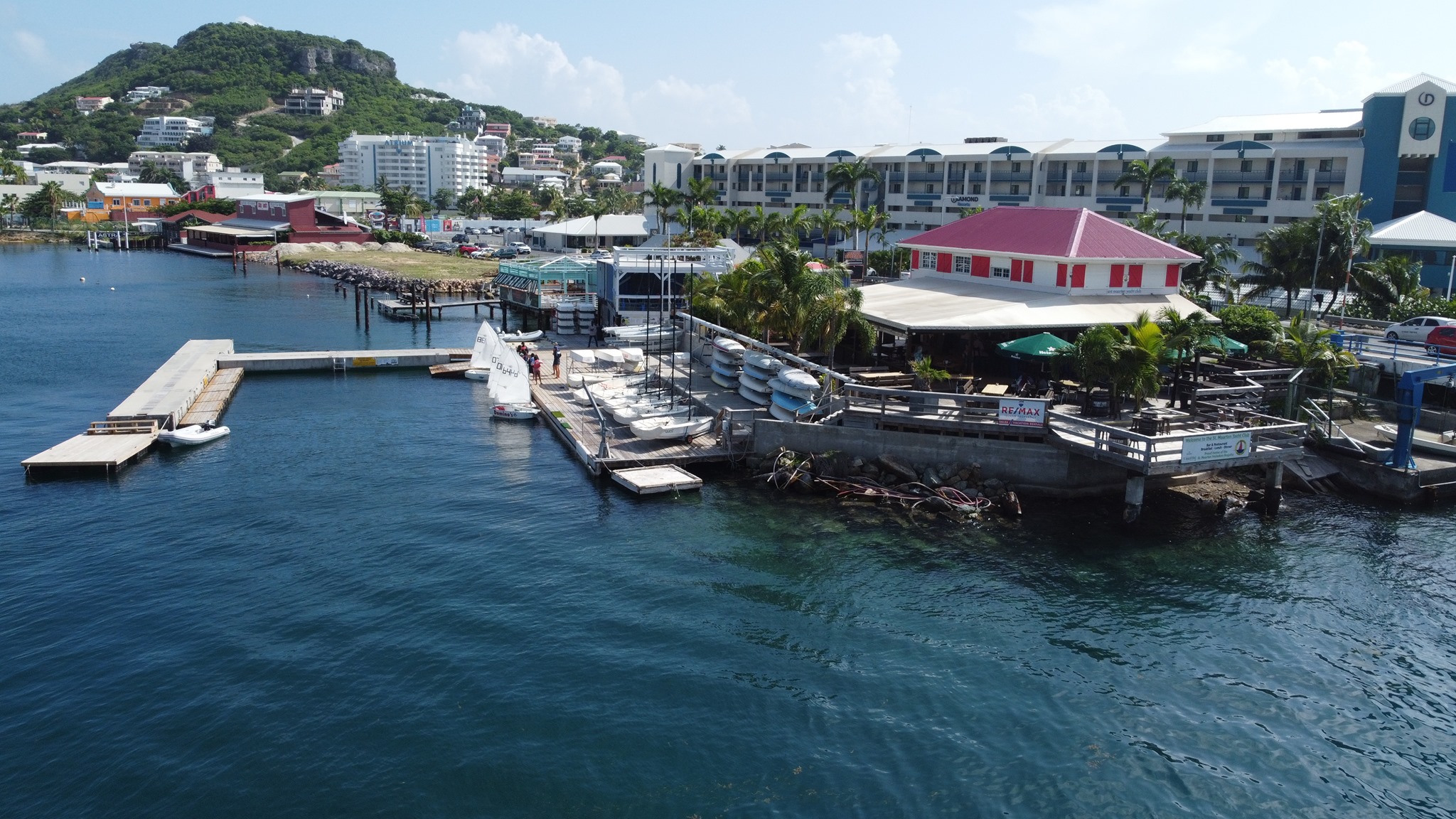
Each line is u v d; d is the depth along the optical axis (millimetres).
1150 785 23188
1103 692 27094
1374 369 53344
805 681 27375
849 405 45125
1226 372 49219
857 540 37438
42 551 35625
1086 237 58156
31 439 51188
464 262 160375
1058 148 122375
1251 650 29500
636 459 45219
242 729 24734
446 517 39656
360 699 26141
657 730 24938
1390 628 30922
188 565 34531
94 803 21891
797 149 154875
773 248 61031
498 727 24969
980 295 58094
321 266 150625
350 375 69125
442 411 57969
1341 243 68625
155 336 87875
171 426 51875
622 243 159500
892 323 52281
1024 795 22766
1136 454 37812
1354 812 22406
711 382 58250
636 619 30906
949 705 26344
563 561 35312
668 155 159125
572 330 83438
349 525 38594
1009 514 39969
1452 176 92000
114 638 29219
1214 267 73250
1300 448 39719
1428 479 41812
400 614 30984
